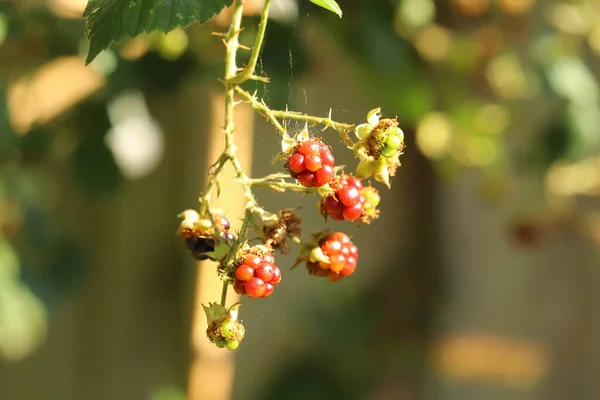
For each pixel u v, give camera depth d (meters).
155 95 0.82
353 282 1.14
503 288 1.12
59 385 0.98
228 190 0.89
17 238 0.86
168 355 0.97
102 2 0.65
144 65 0.80
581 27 1.01
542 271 1.11
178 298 0.97
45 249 0.86
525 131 1.06
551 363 1.11
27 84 0.82
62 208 0.92
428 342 1.15
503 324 1.13
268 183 0.65
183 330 0.97
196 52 0.79
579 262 1.09
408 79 0.86
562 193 1.04
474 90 0.98
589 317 1.09
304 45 0.79
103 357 0.98
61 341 0.98
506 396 1.13
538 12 1.01
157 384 0.97
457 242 1.14
